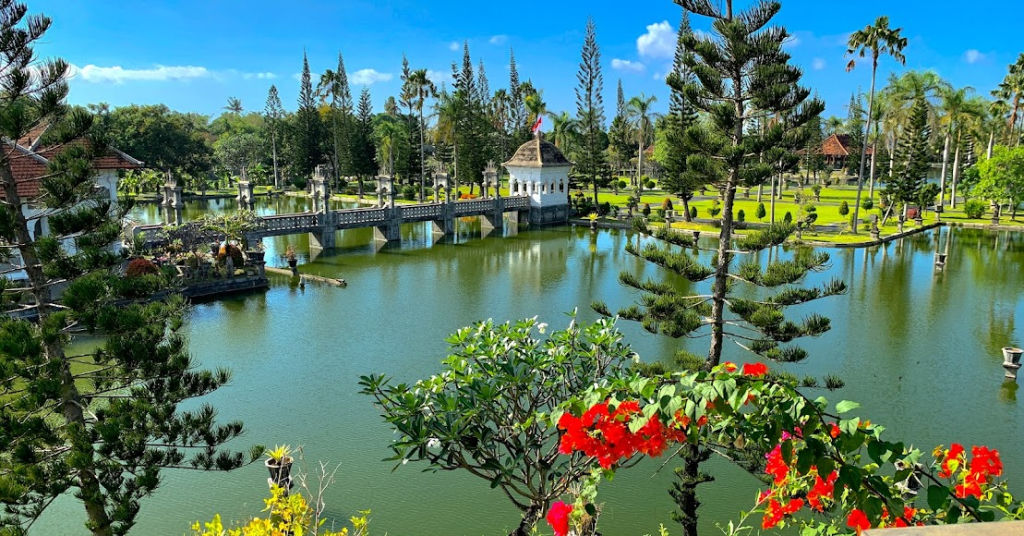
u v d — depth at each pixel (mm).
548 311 22219
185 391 8461
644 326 10883
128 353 7773
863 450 12023
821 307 22734
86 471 7664
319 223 33406
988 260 31188
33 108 7832
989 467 4570
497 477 6641
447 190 40062
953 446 4828
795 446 4469
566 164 46000
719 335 10258
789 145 10375
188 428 8234
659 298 10539
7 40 7086
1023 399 14414
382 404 6711
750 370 4379
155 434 7988
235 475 11250
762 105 10023
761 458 8312
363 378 6746
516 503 7312
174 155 62969
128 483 7820
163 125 62250
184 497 10531
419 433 6277
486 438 6793
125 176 58688
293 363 16766
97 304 7930
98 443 8266
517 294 24844
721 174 9961
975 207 45281
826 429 3881
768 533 9500
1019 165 42156
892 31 35875
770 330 9828
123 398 8133
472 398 6766
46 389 7027
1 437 6938
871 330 19938
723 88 10430
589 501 5242
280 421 13281
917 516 4270
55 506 10289
